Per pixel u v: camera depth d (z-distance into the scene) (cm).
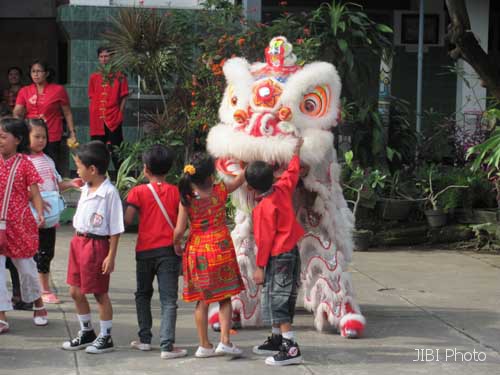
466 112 1207
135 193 557
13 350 562
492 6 1455
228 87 616
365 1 1451
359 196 950
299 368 533
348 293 612
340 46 982
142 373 518
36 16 1623
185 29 1042
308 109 596
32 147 670
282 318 540
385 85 1027
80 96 1180
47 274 692
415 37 1448
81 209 561
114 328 621
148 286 564
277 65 607
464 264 884
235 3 1167
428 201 1002
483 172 1021
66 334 603
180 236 545
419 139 1127
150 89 1088
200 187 546
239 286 556
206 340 552
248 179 546
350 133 1005
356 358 555
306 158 583
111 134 1113
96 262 552
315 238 618
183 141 1018
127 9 1053
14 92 1305
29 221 607
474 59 827
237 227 628
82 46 1175
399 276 818
